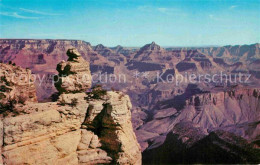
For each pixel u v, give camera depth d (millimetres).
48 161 30750
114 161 34031
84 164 33531
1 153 28000
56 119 32125
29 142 29688
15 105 34188
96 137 34906
